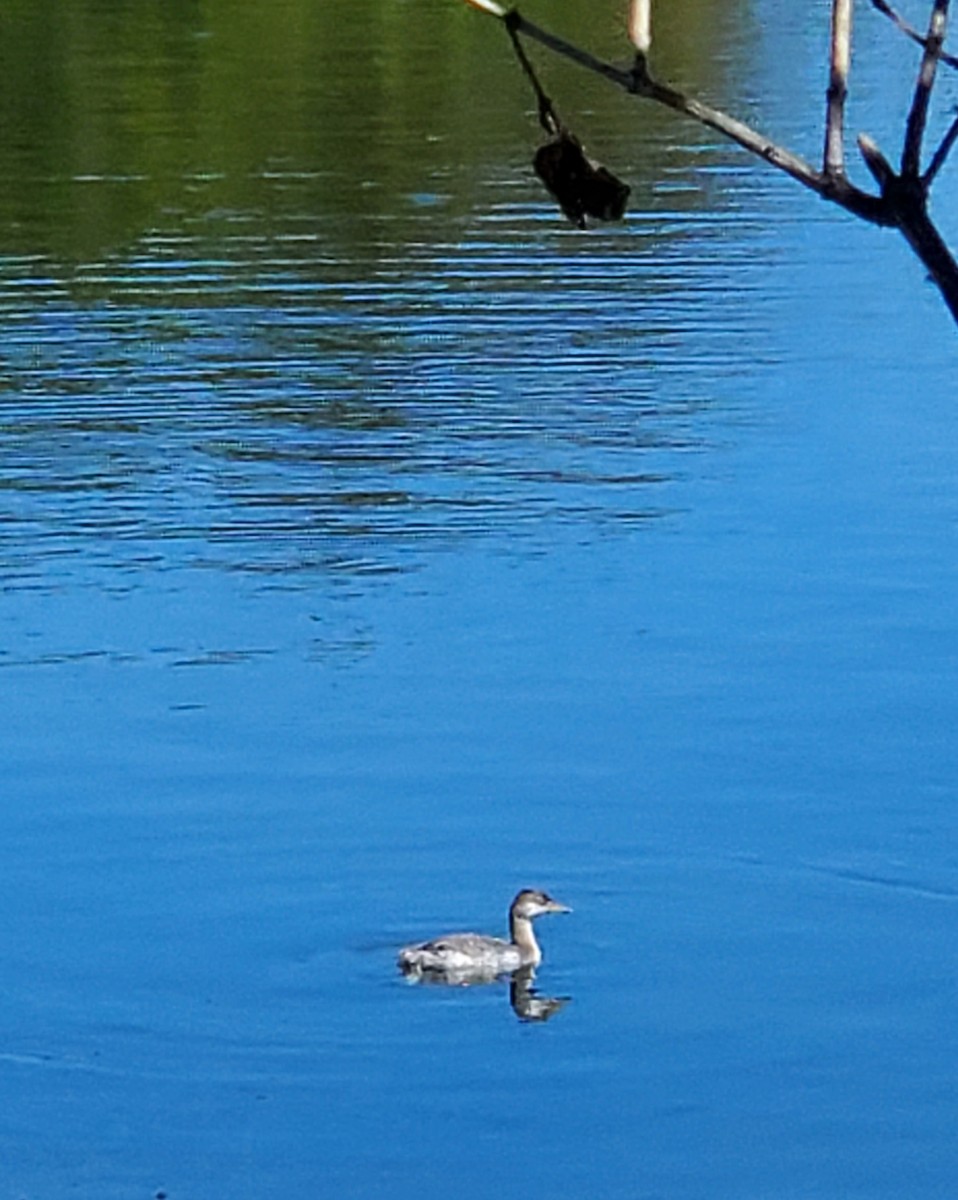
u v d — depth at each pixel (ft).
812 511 64.54
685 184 106.32
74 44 143.23
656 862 46.06
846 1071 39.11
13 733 51.29
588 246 95.04
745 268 91.61
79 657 55.36
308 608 58.29
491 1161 36.63
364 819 47.55
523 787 48.78
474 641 56.08
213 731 51.26
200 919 43.91
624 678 53.78
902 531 62.80
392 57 138.00
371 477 68.08
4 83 130.82
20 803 48.14
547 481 67.56
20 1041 40.01
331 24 149.38
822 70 135.03
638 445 70.74
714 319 84.48
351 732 51.16
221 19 151.74
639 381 77.30
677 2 159.74
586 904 44.65
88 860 45.98
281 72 133.49
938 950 42.83
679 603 58.23
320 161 110.32
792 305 85.97
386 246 94.94
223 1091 38.60
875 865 45.73
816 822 47.24
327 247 94.79
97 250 94.38
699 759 49.90
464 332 83.56
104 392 76.74
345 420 73.67
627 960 42.70
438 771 49.44
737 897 44.75
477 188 104.83
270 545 62.90
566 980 42.06
